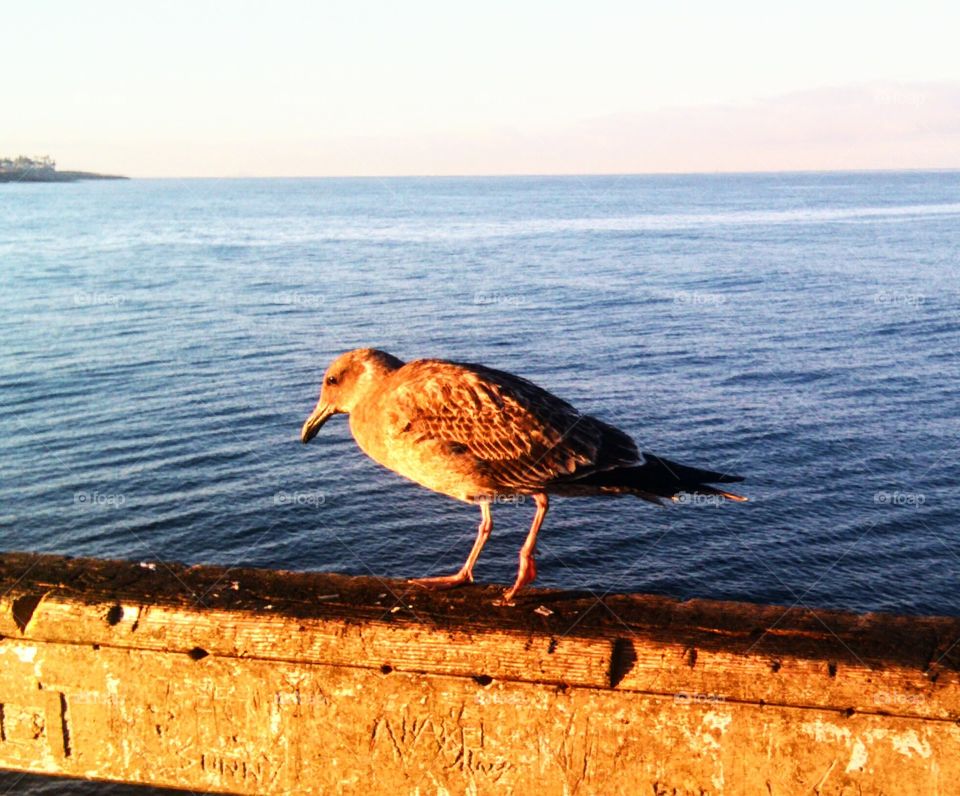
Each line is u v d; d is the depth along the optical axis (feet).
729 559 66.90
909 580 64.80
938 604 62.13
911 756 13.96
